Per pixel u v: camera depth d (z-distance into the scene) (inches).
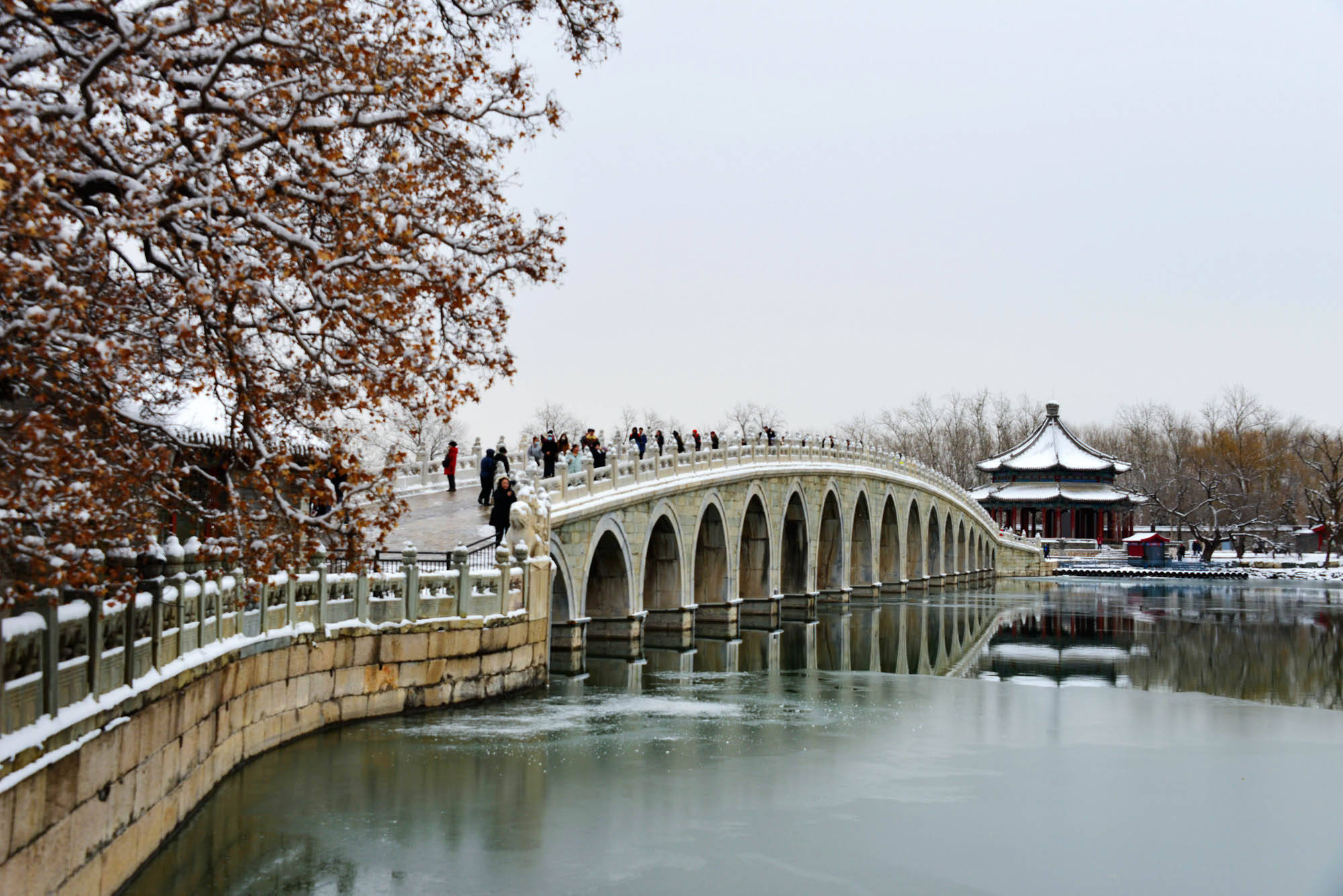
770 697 1400.1
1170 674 1743.4
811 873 722.2
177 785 689.6
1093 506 5098.4
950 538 3912.4
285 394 640.4
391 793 848.9
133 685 602.2
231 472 741.9
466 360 676.1
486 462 1534.2
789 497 2593.5
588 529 1589.6
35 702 485.4
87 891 537.6
